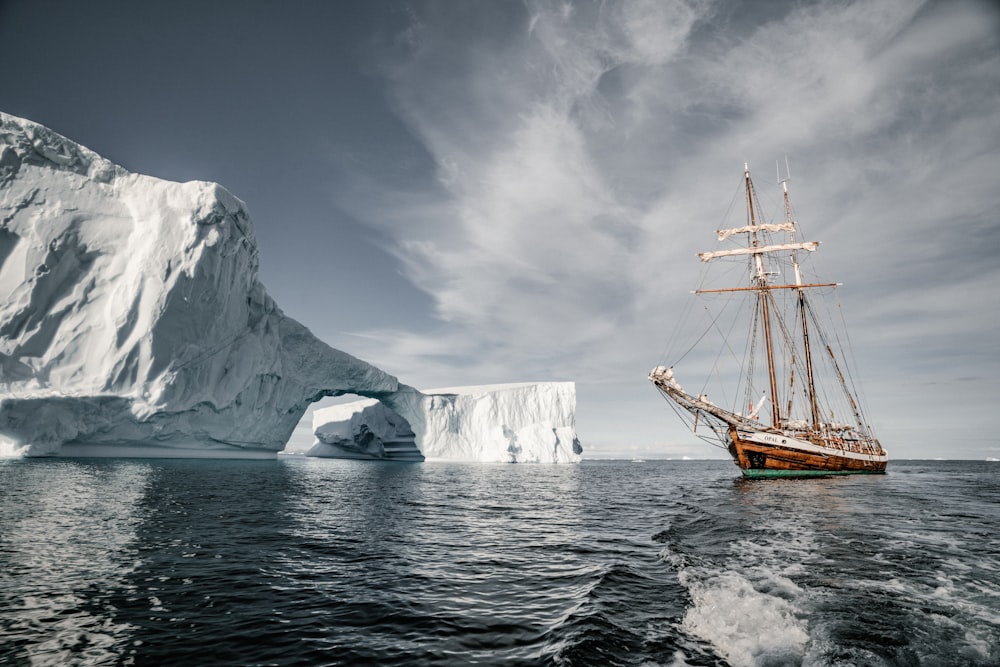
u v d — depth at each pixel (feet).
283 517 45.14
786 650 15.79
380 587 23.97
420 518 48.67
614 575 25.95
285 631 18.03
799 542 35.60
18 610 19.43
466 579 25.81
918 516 49.42
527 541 37.17
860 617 19.04
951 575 25.79
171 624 18.52
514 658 15.84
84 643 16.57
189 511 45.60
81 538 32.55
